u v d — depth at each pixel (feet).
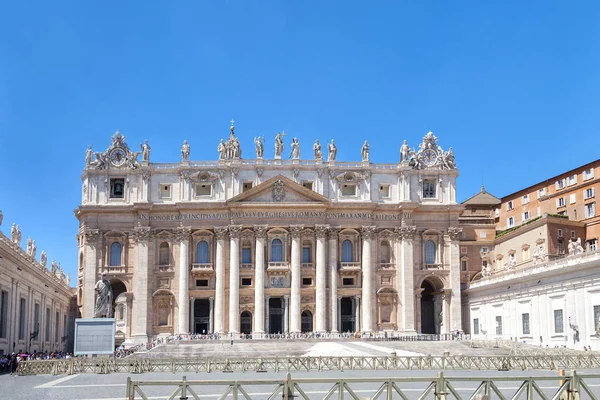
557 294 264.52
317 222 372.58
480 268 402.93
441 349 274.57
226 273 370.12
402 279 376.48
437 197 387.75
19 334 253.65
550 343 269.44
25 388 140.05
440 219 386.32
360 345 293.43
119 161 380.99
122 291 394.52
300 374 175.32
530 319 289.12
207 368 187.62
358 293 374.22
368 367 188.14
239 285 367.66
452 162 390.42
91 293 368.68
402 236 379.55
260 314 363.76
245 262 373.81
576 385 87.35
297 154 379.76
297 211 372.58
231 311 363.97
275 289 368.27
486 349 262.06
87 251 371.35
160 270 371.56
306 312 373.40
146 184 376.07
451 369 187.52
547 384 137.90
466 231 406.41
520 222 400.26
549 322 271.28
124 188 378.53
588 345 240.32
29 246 288.51
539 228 340.80
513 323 308.81
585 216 341.41
